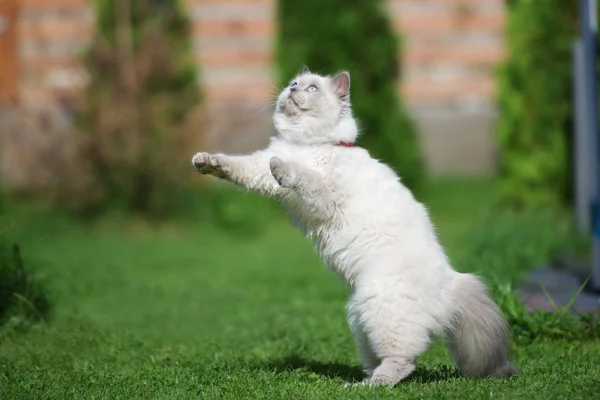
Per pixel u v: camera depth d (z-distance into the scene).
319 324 8.11
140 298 10.06
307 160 5.82
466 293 5.56
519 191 15.42
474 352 5.54
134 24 15.54
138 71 15.16
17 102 16.66
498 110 16.69
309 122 5.91
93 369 6.14
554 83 15.07
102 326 7.96
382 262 5.50
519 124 15.30
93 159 15.16
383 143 16.11
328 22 15.96
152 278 11.41
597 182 9.32
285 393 5.21
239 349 7.12
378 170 5.80
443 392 5.08
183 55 15.73
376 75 16.12
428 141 18.69
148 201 15.53
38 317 7.64
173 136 15.31
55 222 14.69
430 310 5.42
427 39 18.69
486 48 18.69
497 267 9.76
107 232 15.06
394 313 5.39
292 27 16.02
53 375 5.92
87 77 15.20
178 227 15.56
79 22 17.06
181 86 15.66
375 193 5.68
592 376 5.50
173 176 15.30
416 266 5.45
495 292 7.34
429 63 18.70
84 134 15.02
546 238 12.09
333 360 6.68
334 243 5.75
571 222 13.56
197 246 14.23
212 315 9.04
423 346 5.43
